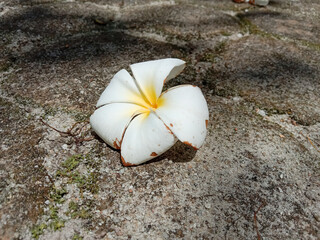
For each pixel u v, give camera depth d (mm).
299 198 133
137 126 128
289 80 202
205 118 125
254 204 129
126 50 220
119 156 144
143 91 133
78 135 154
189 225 120
